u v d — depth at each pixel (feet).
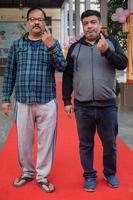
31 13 14.90
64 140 23.39
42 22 14.89
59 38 114.93
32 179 16.25
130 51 38.78
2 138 24.16
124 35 52.90
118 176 17.01
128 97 38.60
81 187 15.81
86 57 14.84
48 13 115.55
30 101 15.03
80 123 15.40
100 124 15.38
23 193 15.15
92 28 14.69
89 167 15.66
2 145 22.25
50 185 15.48
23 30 97.14
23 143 15.60
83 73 14.90
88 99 15.02
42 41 14.93
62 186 15.93
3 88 15.65
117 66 14.64
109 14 57.11
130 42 38.78
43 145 15.44
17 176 17.06
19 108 15.35
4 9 114.21
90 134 15.57
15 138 23.75
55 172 17.60
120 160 19.44
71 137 24.16
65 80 15.67
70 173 17.48
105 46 14.16
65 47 63.72
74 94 15.44
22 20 100.68
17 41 15.31
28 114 15.29
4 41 96.99
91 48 14.82
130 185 15.97
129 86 38.52
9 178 16.83
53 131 15.40
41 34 15.02
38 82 14.96
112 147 15.60
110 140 15.47
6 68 15.58
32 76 14.93
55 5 114.93
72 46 15.43
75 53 15.07
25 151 15.74
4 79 15.62
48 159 15.57
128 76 39.14
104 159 15.92
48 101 15.11
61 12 114.83
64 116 31.01
